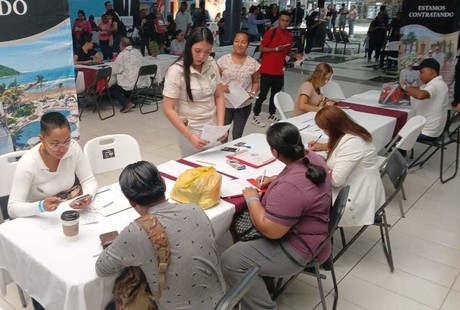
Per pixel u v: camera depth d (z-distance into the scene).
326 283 2.49
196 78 2.59
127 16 11.77
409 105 3.97
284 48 5.38
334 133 2.43
